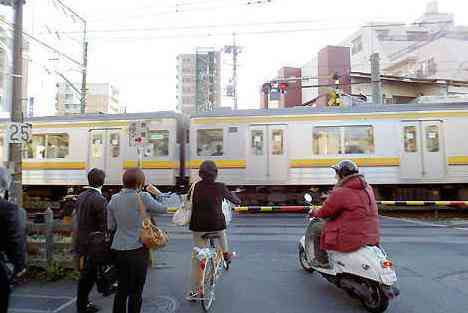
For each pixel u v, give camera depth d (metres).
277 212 17.20
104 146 17.62
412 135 16.05
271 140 16.61
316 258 6.30
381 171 15.99
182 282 6.72
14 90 8.47
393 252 8.79
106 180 17.41
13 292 6.20
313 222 6.50
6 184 3.99
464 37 49.75
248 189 17.25
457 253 8.69
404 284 6.47
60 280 6.81
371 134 16.19
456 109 15.96
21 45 8.65
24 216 4.23
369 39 52.50
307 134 16.45
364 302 5.35
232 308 5.48
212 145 16.94
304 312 5.31
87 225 5.49
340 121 16.36
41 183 18.03
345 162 5.65
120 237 4.63
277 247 9.46
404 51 52.47
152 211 4.73
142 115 17.56
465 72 47.75
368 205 5.44
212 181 5.91
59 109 60.25
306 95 46.66
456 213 16.88
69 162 17.88
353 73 31.70
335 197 5.46
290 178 16.38
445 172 15.73
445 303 5.60
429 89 31.95
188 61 93.50
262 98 48.53
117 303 4.59
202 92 72.31
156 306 5.58
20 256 3.75
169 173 17.00
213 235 5.84
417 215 16.30
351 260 5.36
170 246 9.74
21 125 8.34
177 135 17.52
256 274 7.12
